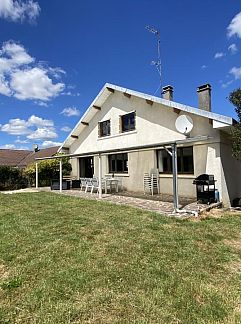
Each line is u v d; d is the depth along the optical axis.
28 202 11.82
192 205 10.41
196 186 11.47
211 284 4.23
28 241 5.98
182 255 5.29
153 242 5.96
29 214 8.97
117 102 16.45
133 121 15.47
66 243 5.82
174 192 9.22
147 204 10.78
